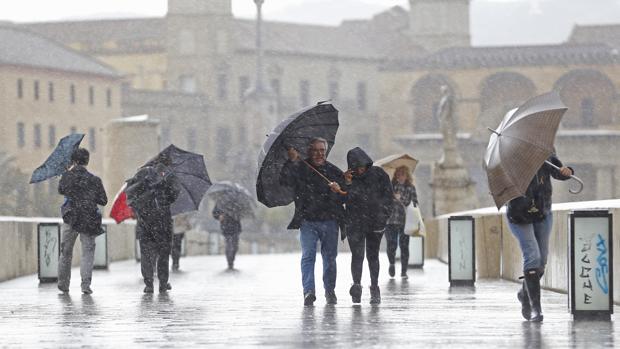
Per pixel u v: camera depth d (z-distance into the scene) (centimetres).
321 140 2928
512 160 2433
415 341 2078
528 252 2433
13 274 4453
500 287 3691
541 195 2439
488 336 2150
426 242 6825
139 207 3494
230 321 2486
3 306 2970
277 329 2305
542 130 2455
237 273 4838
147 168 3506
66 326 2400
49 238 4038
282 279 4259
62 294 3466
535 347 1978
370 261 2948
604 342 2048
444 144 9100
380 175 2925
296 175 2917
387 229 4234
